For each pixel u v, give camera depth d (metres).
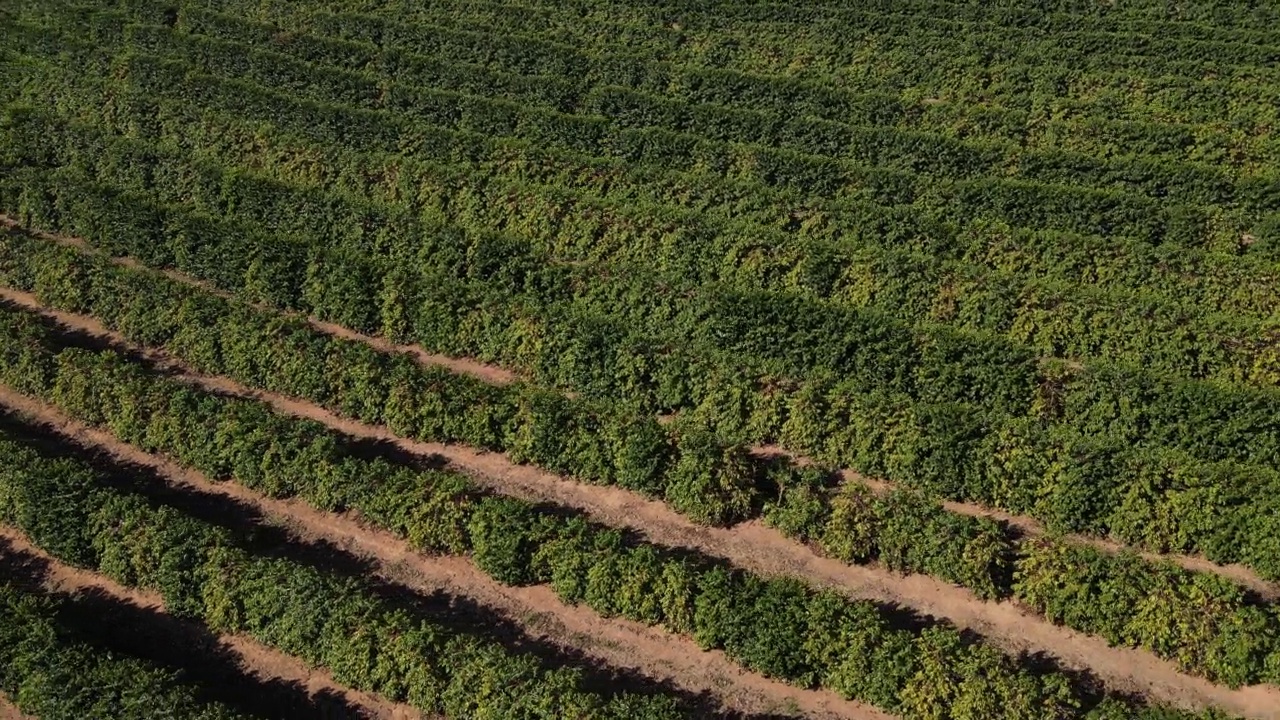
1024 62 57.28
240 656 27.03
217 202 44.22
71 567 29.36
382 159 45.66
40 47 57.84
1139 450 30.36
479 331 36.91
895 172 45.44
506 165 46.56
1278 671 25.42
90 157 47.16
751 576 27.78
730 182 44.28
